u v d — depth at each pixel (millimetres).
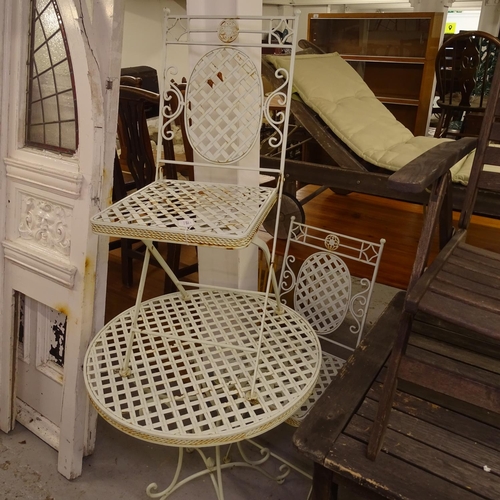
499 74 1178
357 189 2098
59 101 1247
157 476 1394
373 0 4387
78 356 1280
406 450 971
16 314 1459
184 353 1204
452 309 851
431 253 2211
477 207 1914
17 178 1335
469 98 3256
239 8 1343
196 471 1414
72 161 1227
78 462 1361
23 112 1335
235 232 963
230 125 1351
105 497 1321
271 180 2279
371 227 2469
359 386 1131
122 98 1823
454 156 910
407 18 3391
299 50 2725
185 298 1413
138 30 3428
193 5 1377
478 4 4516
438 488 893
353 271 2002
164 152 1854
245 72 1319
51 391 1470
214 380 1157
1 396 1490
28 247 1354
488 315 842
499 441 999
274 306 1385
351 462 938
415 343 1125
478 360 1071
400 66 3598
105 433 1536
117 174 2074
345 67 2512
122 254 2195
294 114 2217
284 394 1063
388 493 888
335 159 2166
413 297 845
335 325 1514
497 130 1215
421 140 2283
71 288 1267
